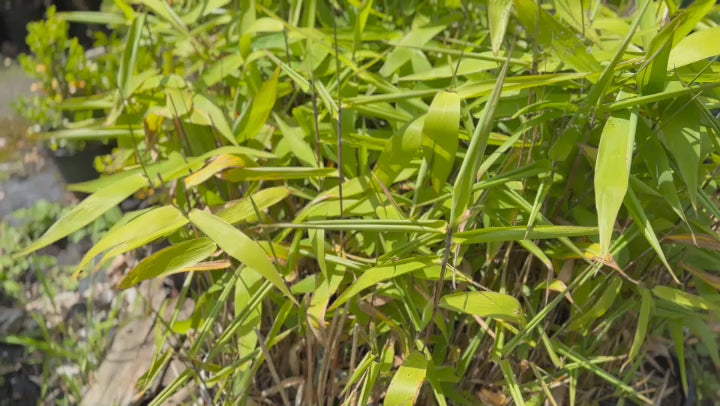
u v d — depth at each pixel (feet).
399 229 3.48
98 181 4.09
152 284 5.51
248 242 3.45
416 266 3.55
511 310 3.50
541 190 3.72
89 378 5.21
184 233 4.31
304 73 4.59
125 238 3.48
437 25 4.81
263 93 4.23
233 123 4.63
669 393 4.73
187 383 4.66
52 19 7.09
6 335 5.86
